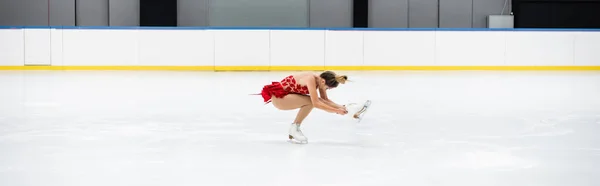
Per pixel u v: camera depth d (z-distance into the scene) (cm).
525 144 470
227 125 582
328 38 1681
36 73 1509
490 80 1296
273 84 466
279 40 1672
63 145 461
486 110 722
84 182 338
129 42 1656
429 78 1352
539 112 702
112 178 347
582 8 2189
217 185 331
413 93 969
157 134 521
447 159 406
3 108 732
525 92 996
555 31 1700
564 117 652
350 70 1689
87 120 620
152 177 350
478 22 2178
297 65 1678
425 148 450
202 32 1664
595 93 977
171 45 1661
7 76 1378
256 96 907
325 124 584
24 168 375
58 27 1645
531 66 1706
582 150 442
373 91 1006
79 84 1154
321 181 341
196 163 392
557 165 387
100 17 2122
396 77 1387
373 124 588
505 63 1702
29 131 538
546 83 1213
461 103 809
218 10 2123
